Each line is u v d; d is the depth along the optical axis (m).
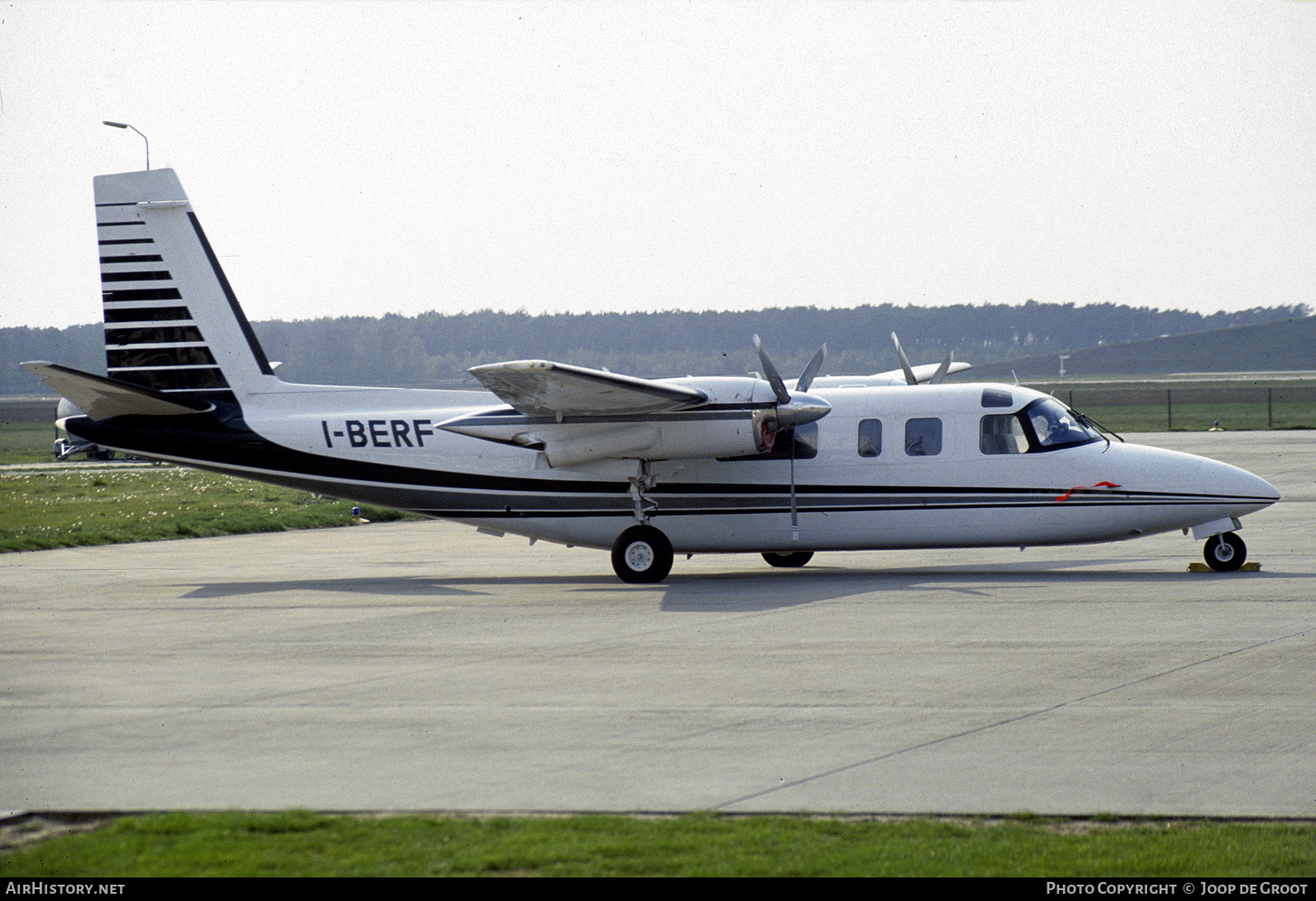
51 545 81.12
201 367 62.28
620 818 22.02
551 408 56.50
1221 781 23.77
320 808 22.92
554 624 44.25
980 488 57.19
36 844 21.12
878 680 33.22
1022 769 24.78
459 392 62.19
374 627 44.47
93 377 57.88
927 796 23.12
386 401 61.84
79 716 30.45
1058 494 56.50
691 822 21.77
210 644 41.09
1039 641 38.31
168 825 21.83
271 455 61.97
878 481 57.84
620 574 58.09
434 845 20.73
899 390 59.44
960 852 20.14
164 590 57.28
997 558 65.12
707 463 58.72
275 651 39.69
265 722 29.59
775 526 58.62
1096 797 22.95
